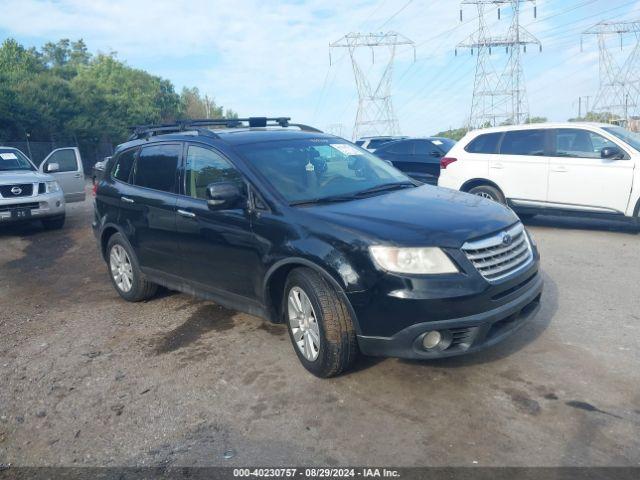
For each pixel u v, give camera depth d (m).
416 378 4.08
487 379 4.02
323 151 5.24
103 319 5.81
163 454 3.38
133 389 4.21
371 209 4.23
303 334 4.23
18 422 3.86
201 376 4.35
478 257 3.79
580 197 8.85
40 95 36.81
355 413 3.67
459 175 10.15
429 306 3.61
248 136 5.21
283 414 3.72
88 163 39.91
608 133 8.68
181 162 5.41
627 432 3.31
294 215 4.24
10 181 10.55
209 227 4.86
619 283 6.20
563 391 3.81
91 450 3.47
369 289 3.72
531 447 3.21
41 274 7.95
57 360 4.82
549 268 6.95
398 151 13.76
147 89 62.59
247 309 4.75
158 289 6.31
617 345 4.51
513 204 9.61
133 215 5.89
